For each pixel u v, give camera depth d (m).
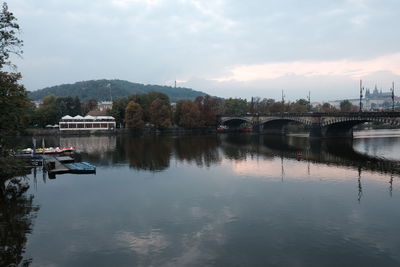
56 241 32.75
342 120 121.81
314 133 138.62
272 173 65.75
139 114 196.12
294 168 71.12
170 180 60.12
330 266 27.08
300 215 39.53
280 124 190.12
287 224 36.50
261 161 81.94
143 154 98.31
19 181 60.72
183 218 38.94
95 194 50.66
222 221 37.75
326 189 52.00
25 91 52.25
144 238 33.16
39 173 68.81
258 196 48.34
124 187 55.06
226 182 57.88
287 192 50.47
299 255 29.06
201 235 33.72
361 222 37.00
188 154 97.06
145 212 41.41
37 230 35.69
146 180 60.41
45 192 52.28
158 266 27.47
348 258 28.44
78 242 32.41
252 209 42.03
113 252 30.11
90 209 43.00
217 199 46.91
